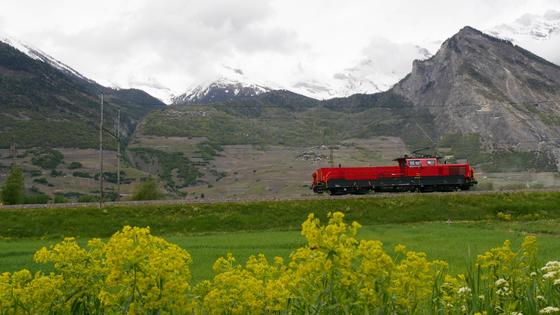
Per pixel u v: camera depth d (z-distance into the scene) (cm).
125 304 677
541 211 4750
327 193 6394
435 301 813
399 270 727
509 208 4809
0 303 730
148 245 698
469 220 4638
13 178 8019
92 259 764
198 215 4575
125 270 686
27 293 731
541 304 815
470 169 5662
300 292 719
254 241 3550
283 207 4734
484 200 4934
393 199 4906
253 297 747
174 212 4591
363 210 4734
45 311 738
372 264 680
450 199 4934
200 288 777
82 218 4384
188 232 4312
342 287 693
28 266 2561
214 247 3278
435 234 3756
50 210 4459
